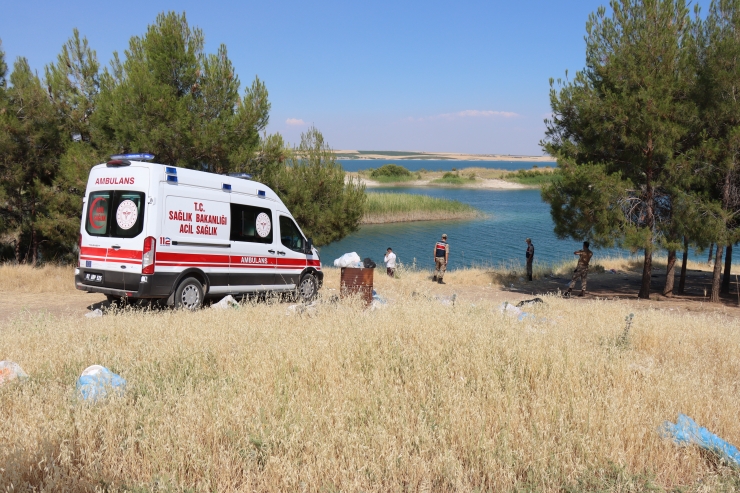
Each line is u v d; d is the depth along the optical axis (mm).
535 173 119125
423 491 3242
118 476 3260
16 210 17656
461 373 4871
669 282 16062
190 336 6223
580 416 4176
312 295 13188
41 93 16266
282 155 16609
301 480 3287
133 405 4141
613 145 15297
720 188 14578
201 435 3658
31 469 3189
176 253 9938
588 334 7508
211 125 14312
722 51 13664
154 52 14273
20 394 4254
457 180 109812
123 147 14680
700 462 3918
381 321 6570
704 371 6121
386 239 38281
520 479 3516
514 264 26562
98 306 11273
